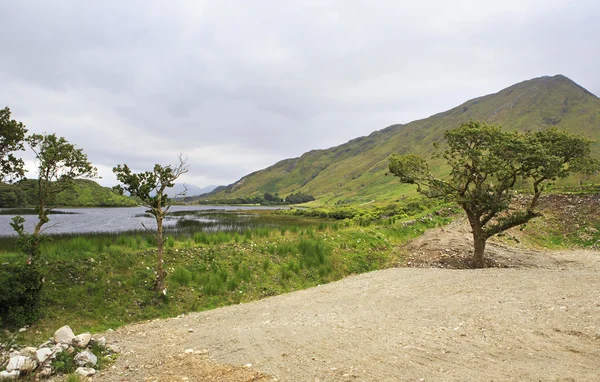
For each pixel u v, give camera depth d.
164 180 16.27
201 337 10.55
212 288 16.72
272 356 8.52
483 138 20.67
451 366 7.28
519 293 12.90
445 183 21.94
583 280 14.37
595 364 6.95
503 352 7.84
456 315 10.88
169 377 7.63
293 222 63.22
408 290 15.09
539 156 18.47
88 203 112.06
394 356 8.01
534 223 32.59
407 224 33.47
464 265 21.70
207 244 21.67
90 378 7.88
